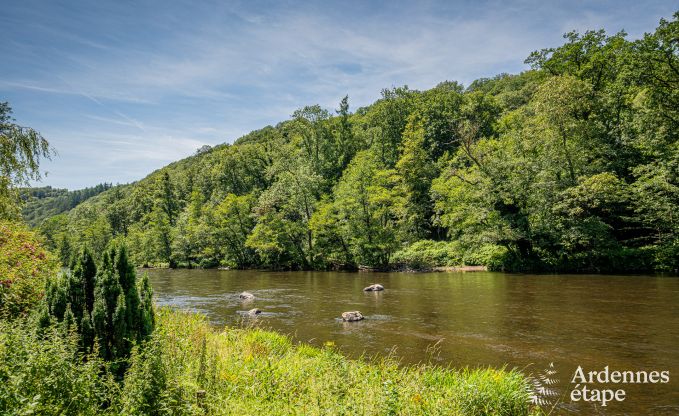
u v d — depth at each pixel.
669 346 11.38
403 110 72.88
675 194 28.67
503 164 36.22
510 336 13.04
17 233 11.64
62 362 5.20
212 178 89.81
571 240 32.03
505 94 83.75
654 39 30.77
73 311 6.83
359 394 6.86
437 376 8.41
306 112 72.06
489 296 21.39
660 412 7.36
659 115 31.17
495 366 10.12
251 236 52.94
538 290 22.77
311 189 57.34
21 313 8.85
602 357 10.59
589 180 30.73
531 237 34.41
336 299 22.33
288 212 53.16
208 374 6.92
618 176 34.28
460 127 46.03
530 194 35.00
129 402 5.36
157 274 47.44
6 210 11.69
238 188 77.75
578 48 40.03
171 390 5.69
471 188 38.84
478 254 40.62
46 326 6.38
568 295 20.58
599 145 34.47
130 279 7.54
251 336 11.60
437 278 32.19
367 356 11.27
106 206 118.69
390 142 69.75
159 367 5.86
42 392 4.86
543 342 12.18
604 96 35.44
